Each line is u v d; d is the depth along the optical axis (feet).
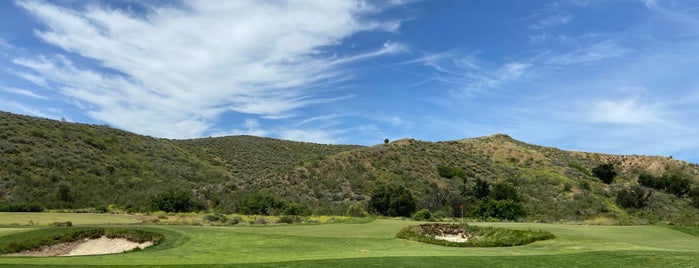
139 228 92.12
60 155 214.90
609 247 76.38
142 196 185.78
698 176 288.92
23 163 195.93
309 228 101.81
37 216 134.10
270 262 61.46
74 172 206.18
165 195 170.30
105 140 256.11
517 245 82.28
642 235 93.30
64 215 140.15
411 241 84.43
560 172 273.13
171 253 71.46
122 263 61.26
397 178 222.48
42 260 64.03
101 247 84.53
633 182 269.23
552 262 61.00
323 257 66.33
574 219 169.07
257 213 164.45
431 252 72.13
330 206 180.34
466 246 81.46
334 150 357.61
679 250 71.77
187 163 270.05
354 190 207.10
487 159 292.61
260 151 329.11
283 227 104.12
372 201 182.39
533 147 346.13
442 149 282.36
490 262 61.05
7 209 154.71
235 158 306.76
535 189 226.99
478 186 203.82
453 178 232.73
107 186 203.41
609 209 205.16
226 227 101.50
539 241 84.89
